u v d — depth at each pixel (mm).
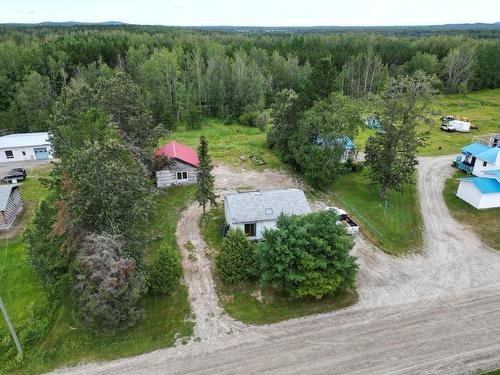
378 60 102062
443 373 19750
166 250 25625
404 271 28453
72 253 24922
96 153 24219
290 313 24125
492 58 110812
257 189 42562
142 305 24500
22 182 45406
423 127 71375
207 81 84750
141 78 82938
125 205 24516
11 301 25469
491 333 22484
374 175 39969
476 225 35469
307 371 19875
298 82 100562
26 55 84188
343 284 24406
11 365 20469
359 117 40344
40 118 66062
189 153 47094
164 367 20234
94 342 21922
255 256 26172
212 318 23781
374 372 19797
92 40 109688
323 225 24094
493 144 56000
